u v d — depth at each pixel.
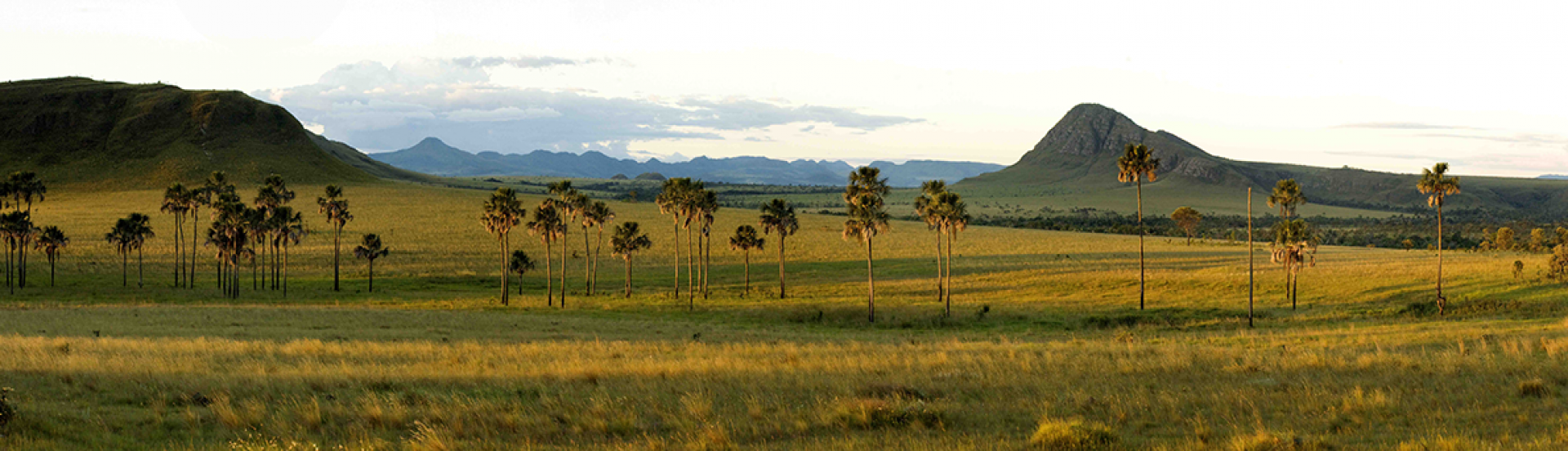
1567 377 19.84
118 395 18.02
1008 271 96.44
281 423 15.25
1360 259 98.00
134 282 92.62
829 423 15.80
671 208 84.38
